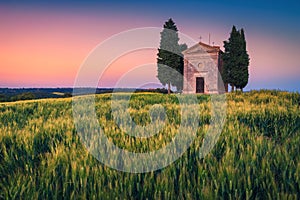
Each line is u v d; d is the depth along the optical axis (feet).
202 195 9.57
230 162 12.13
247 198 9.50
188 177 11.27
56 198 10.03
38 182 11.35
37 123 23.94
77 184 10.73
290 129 20.95
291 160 11.93
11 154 14.34
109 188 10.29
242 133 18.74
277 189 9.72
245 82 118.62
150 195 10.21
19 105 43.91
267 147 14.76
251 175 11.25
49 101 49.80
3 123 26.78
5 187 10.80
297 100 40.88
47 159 13.67
